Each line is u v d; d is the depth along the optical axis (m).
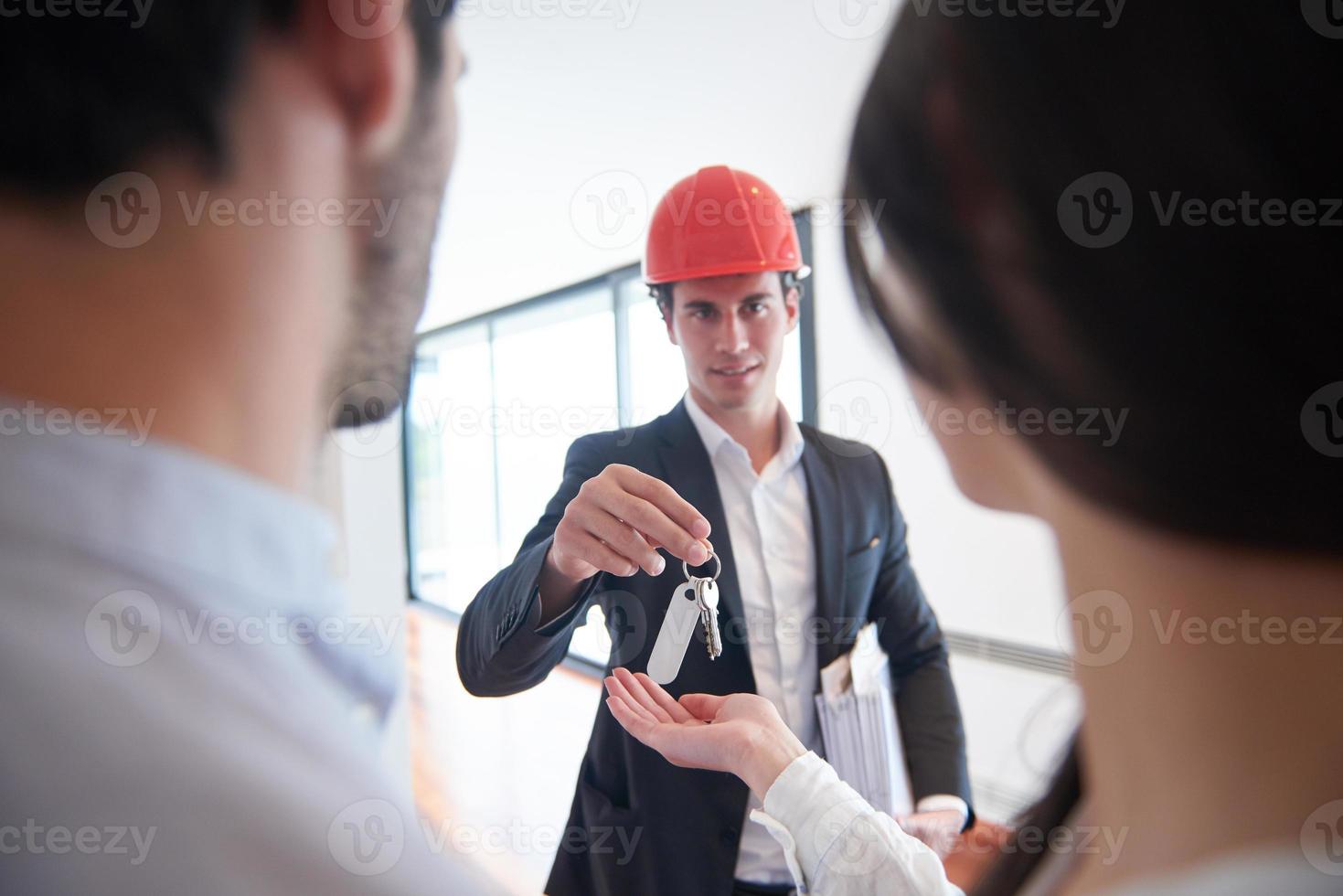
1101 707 0.21
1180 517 0.19
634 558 0.67
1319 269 0.17
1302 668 0.18
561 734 2.00
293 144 0.24
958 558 0.98
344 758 0.21
